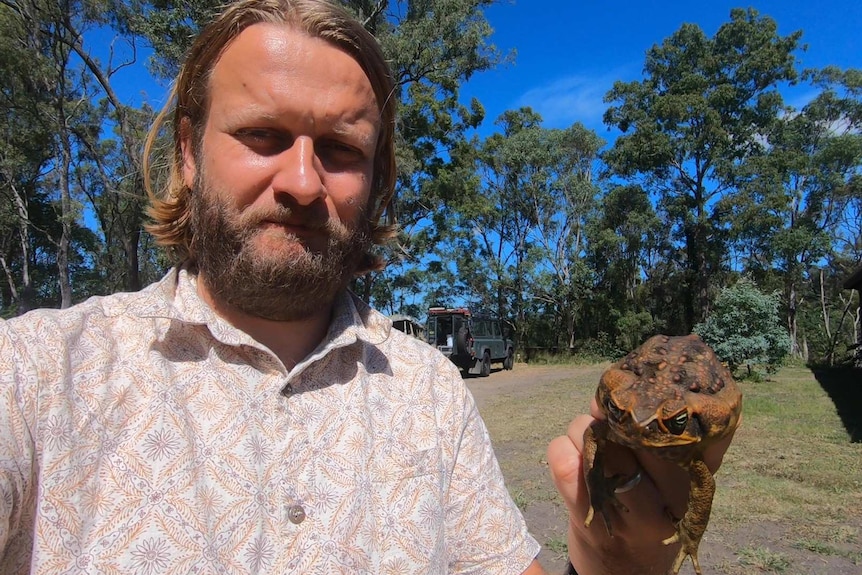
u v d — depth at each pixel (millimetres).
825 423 3350
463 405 557
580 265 11172
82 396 378
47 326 394
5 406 344
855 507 1875
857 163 11398
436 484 484
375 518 448
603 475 448
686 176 10719
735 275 11367
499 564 527
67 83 6863
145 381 406
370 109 519
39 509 344
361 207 514
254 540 396
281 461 428
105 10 5559
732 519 1795
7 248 11719
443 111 8875
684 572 1441
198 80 508
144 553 359
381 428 487
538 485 2182
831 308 14766
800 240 10195
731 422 385
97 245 12180
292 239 469
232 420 423
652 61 11055
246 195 466
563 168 12211
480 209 9703
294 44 477
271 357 454
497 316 12523
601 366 9203
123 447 378
